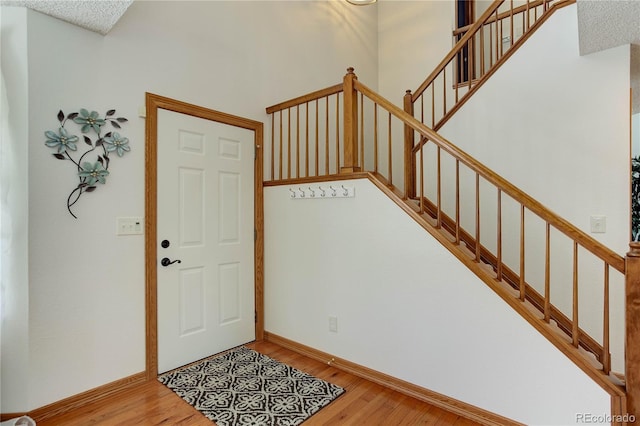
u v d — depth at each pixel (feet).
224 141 9.43
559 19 8.30
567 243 8.17
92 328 6.93
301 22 12.20
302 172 11.86
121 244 7.38
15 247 6.12
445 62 10.23
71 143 6.71
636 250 4.83
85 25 6.84
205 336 8.87
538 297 7.93
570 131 8.15
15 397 6.12
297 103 9.72
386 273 7.51
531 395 5.62
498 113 9.15
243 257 9.80
